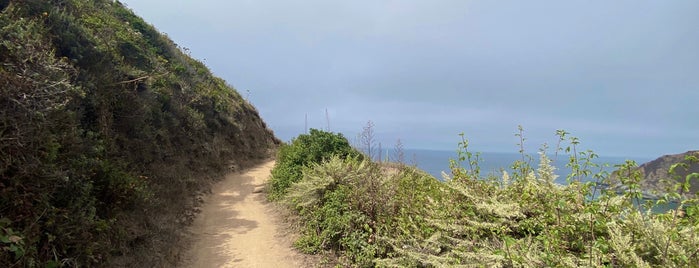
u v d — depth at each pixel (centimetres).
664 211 330
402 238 533
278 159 1466
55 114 502
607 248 329
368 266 556
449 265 413
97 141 632
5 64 447
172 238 673
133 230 617
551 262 329
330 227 652
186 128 1371
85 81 744
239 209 964
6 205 388
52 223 421
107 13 1628
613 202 352
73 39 823
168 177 960
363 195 670
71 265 436
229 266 591
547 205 403
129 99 930
